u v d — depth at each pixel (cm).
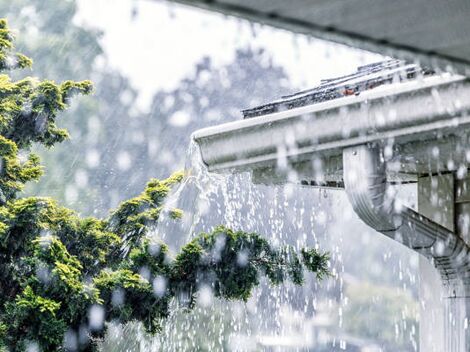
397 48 411
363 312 1859
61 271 898
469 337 682
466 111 582
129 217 1051
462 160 670
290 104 687
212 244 991
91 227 1034
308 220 1362
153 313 959
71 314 898
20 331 877
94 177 2136
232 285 991
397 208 647
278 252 1005
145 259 972
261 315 1489
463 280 684
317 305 1636
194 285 981
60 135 1095
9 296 946
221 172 734
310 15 363
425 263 729
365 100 622
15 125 1060
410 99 605
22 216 951
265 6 351
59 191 2070
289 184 793
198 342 1428
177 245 1266
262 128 682
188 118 2252
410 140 629
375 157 639
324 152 662
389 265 1934
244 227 1196
